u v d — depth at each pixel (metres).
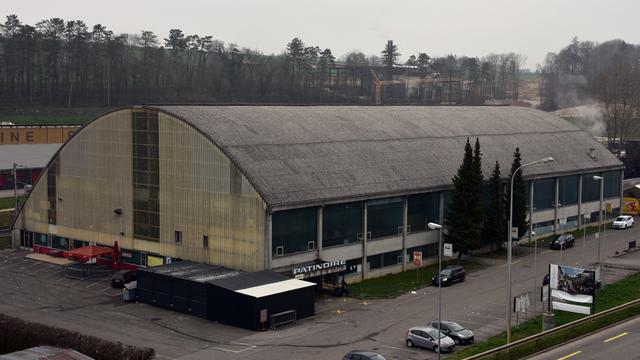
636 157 137.75
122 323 59.66
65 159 84.12
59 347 49.12
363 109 96.19
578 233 100.00
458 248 79.31
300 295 60.56
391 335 56.03
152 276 65.44
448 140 94.25
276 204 65.50
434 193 82.19
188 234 72.44
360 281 74.19
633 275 74.81
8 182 133.25
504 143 100.19
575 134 113.75
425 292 69.31
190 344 54.06
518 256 85.31
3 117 188.38
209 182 70.06
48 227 86.81
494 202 84.88
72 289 70.88
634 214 114.25
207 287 60.94
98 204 81.12
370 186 75.25
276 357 50.81
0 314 55.72
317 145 78.00
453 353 51.41
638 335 55.31
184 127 71.88
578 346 52.50
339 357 50.69
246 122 76.69
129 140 77.25
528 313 61.72
